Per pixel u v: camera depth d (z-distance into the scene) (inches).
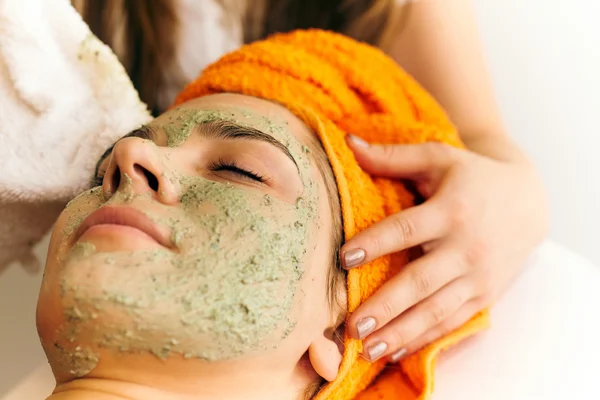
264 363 19.1
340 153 23.8
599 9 41.6
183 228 17.7
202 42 36.6
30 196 25.1
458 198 24.3
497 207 25.7
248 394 19.2
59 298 16.6
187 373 17.8
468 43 38.8
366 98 28.1
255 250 18.3
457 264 23.8
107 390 17.5
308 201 20.8
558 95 43.3
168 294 16.7
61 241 18.6
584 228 43.1
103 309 16.4
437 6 38.4
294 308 19.5
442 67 38.4
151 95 37.0
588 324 28.7
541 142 43.9
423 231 23.0
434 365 25.3
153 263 16.9
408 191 26.2
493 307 29.6
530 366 26.6
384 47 39.5
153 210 17.8
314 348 20.8
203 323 17.1
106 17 33.8
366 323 21.4
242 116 22.1
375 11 38.6
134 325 16.6
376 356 22.4
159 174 18.3
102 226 17.3
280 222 19.4
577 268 32.2
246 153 20.1
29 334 35.3
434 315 23.4
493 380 26.0
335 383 21.6
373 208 23.7
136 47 35.6
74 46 24.7
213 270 17.5
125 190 18.1
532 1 43.0
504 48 44.1
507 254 26.2
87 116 25.6
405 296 22.2
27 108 23.9
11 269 36.3
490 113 38.0
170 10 35.2
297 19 39.2
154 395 17.9
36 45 23.2
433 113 29.9
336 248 21.9
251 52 27.4
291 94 25.9
